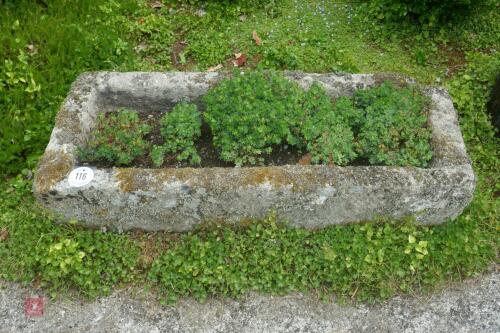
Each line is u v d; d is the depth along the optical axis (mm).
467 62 4848
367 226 3449
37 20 4812
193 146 3779
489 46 5051
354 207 3375
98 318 3238
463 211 3648
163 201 3270
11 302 3277
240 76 3764
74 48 4645
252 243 3414
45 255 3334
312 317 3260
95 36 4766
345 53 4887
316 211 3387
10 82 4258
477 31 5109
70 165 3318
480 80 4578
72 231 3465
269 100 3629
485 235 3570
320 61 4738
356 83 3900
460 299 3352
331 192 3252
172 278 3311
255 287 3303
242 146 3520
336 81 3916
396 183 3266
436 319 3270
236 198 3268
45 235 3406
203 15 5266
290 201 3301
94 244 3426
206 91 3877
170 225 3486
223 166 3691
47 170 3264
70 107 3645
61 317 3236
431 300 3344
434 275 3371
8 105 4156
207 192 3227
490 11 5148
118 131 3617
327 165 3369
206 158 3752
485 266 3459
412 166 3404
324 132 3541
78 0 5094
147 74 3912
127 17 5180
